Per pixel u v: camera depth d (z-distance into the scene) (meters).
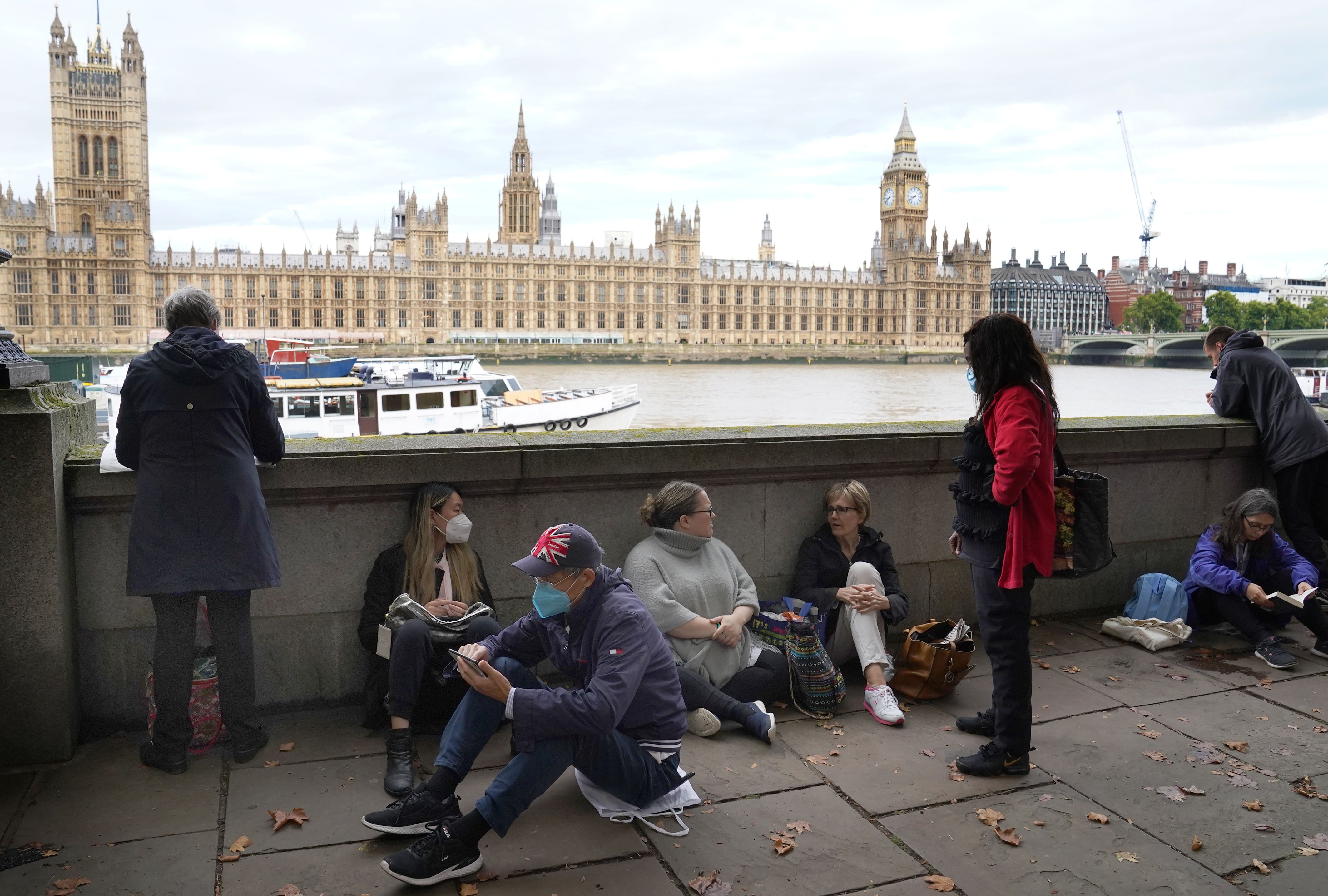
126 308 139.25
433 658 4.55
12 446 4.22
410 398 32.31
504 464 5.26
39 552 4.30
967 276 191.25
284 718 5.07
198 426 4.12
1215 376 7.91
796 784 4.29
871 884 3.49
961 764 4.42
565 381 101.38
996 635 4.36
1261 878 3.58
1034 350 4.18
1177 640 6.37
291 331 148.25
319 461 4.95
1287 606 6.34
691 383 102.06
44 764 4.42
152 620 4.87
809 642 5.05
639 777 3.77
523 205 187.12
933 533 6.61
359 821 3.92
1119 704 5.34
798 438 5.99
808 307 183.62
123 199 150.12
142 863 3.57
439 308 156.88
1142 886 3.51
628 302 169.50
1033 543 4.18
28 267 135.62
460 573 4.93
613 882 3.48
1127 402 65.88
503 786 3.46
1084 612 7.25
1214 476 7.68
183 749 4.36
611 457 5.49
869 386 98.12
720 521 5.94
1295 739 4.87
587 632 3.79
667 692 3.90
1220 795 4.24
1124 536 7.36
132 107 149.88
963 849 3.75
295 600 5.13
